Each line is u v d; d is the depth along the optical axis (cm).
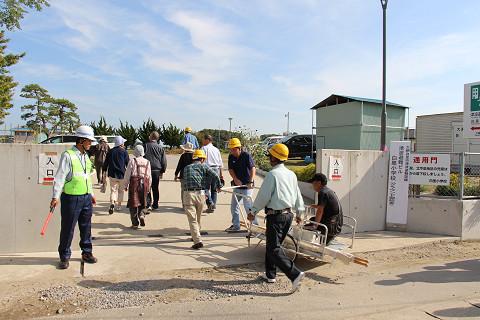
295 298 439
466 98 910
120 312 387
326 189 565
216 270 527
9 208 543
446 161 797
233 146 710
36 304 398
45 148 554
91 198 518
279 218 454
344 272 550
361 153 805
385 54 1289
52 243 565
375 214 834
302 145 2611
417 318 393
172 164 1939
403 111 2252
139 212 721
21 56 2017
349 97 2169
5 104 2019
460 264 614
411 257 650
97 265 517
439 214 809
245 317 382
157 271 509
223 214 912
